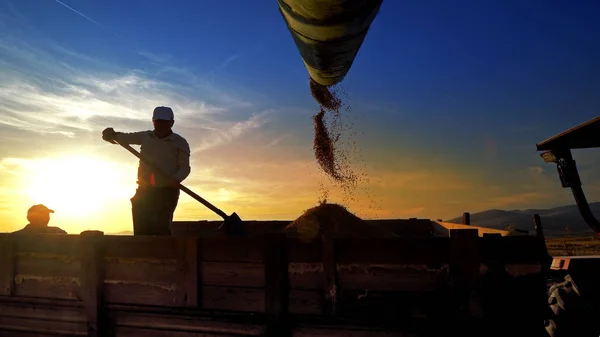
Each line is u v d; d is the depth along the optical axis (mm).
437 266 2768
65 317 3514
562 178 4402
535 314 2613
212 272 3170
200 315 3182
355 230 4723
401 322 2807
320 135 5797
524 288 2631
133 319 3354
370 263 2871
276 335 2988
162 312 3266
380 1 2244
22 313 3646
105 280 3422
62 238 3504
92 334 3363
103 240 3439
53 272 3535
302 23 2328
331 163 5719
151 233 4738
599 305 3818
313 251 2975
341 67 3248
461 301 2701
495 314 2654
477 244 2691
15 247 3654
